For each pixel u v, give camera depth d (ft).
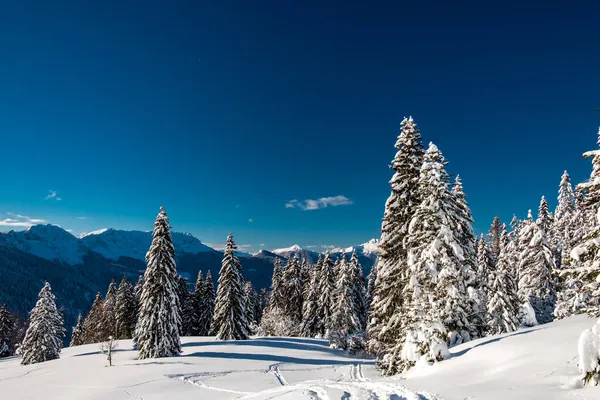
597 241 34.50
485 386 36.91
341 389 41.39
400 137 77.46
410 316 63.87
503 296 111.04
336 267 211.20
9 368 140.36
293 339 175.42
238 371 100.58
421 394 36.50
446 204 66.54
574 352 41.22
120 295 228.84
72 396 78.79
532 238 128.67
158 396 74.95
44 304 168.55
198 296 229.04
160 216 130.11
